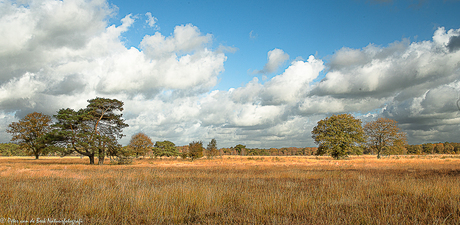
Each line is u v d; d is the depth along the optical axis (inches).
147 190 361.1
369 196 368.2
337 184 447.8
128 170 950.4
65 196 362.0
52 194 354.6
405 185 415.8
